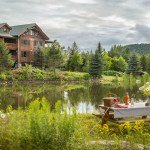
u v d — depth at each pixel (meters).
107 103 10.64
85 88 37.25
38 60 57.06
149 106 10.50
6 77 45.97
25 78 47.72
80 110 17.19
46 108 6.43
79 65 63.25
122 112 10.01
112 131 9.44
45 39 62.59
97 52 57.84
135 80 55.66
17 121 6.11
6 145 5.97
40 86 40.53
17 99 24.38
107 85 43.53
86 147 6.27
